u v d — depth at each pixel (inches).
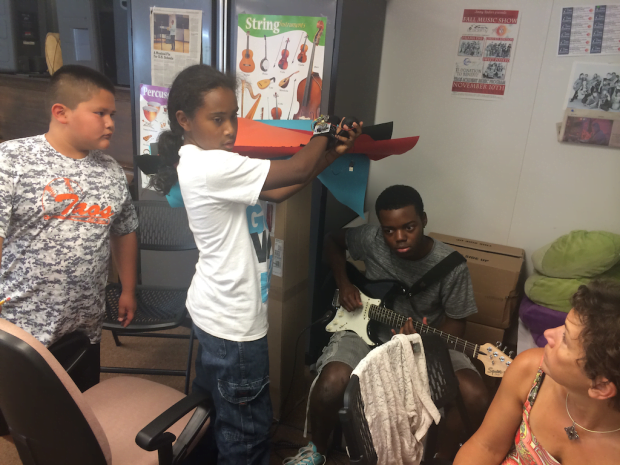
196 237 46.7
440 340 49.1
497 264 79.7
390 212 60.9
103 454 36.2
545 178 85.3
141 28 80.4
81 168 52.6
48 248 51.4
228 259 45.1
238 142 52.1
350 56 75.6
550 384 35.4
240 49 74.4
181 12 77.4
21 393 34.0
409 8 87.2
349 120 42.4
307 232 72.2
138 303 71.1
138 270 96.0
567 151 82.7
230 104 41.6
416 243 62.2
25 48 98.0
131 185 91.4
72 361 55.6
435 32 86.5
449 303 64.9
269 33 72.4
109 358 87.8
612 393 28.5
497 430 39.4
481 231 92.7
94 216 53.8
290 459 64.6
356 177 59.6
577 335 29.1
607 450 32.9
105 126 52.1
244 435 50.1
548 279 77.4
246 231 45.7
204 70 41.8
